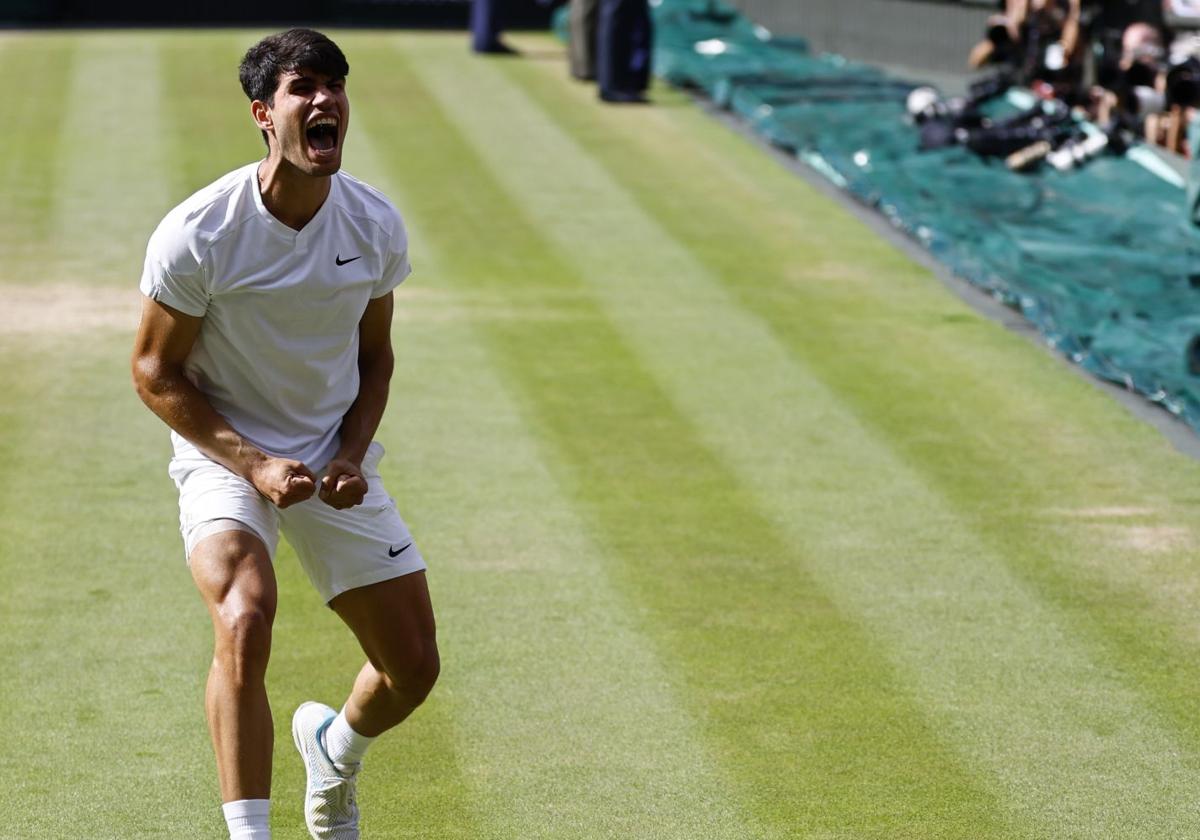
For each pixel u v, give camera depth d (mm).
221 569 11023
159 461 21391
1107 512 20016
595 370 25609
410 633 11727
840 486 20844
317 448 11906
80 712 14664
